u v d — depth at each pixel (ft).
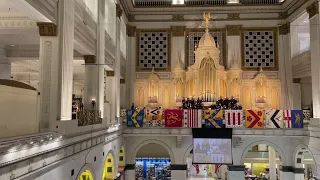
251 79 79.71
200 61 74.95
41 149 24.21
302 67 73.41
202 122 64.59
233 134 65.31
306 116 65.21
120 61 72.13
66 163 30.53
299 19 75.97
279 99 79.51
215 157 64.54
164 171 83.66
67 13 33.45
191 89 76.07
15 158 20.18
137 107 76.13
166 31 83.46
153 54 83.10
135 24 83.56
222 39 82.84
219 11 82.53
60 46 31.76
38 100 28.25
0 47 53.72
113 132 55.01
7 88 23.30
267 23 82.12
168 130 66.69
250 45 82.33
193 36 83.10
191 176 92.22
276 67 81.35
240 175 68.85
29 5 26.09
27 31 38.37
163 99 80.02
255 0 82.89
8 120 23.32
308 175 80.07
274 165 82.17
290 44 79.61
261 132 64.90
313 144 58.59
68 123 30.89
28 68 72.59
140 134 67.31
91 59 48.57
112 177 56.29
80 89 87.81
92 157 40.32
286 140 70.08
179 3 85.05
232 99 68.28
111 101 61.93
